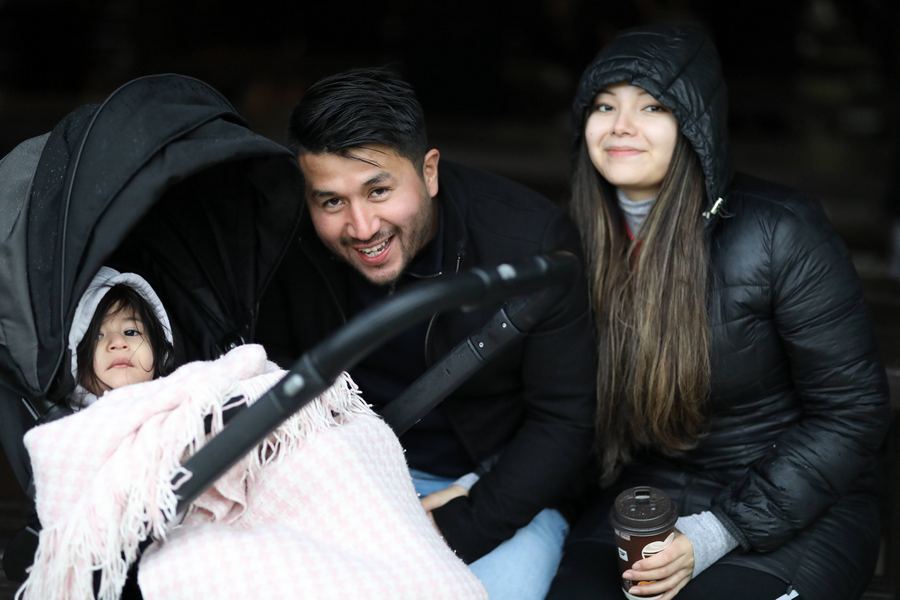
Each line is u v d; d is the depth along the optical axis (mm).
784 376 2312
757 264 2199
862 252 5316
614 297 2316
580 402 2268
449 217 2268
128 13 10422
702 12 10594
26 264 1888
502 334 2029
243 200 2080
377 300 2295
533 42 9938
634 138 2213
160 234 2119
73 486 1745
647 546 2059
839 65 10414
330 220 2109
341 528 1843
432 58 8695
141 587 1723
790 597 2146
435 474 2451
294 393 1548
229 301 2174
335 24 10781
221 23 10820
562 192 6602
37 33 9992
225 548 1754
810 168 7609
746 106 9461
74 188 1881
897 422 2650
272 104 9109
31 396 1892
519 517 2234
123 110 1919
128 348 2023
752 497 2193
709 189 2193
